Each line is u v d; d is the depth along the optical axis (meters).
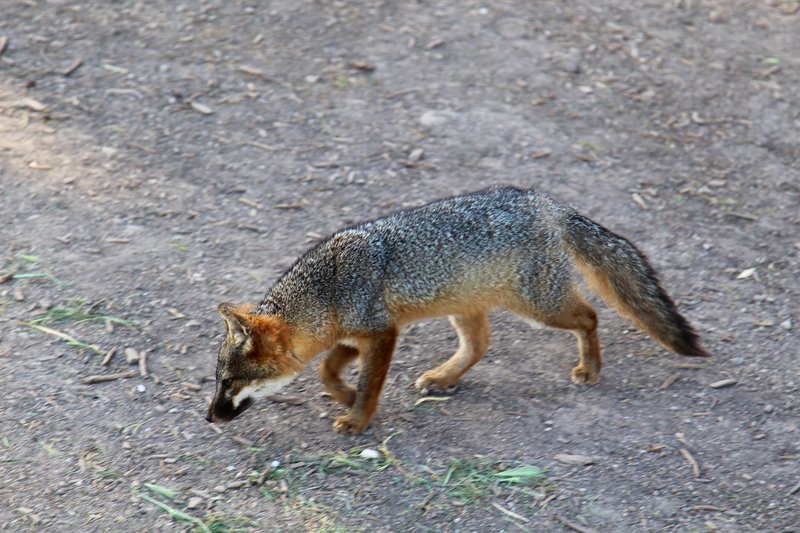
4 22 17.30
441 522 8.65
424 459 9.45
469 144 15.17
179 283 11.93
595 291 11.11
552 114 16.06
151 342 10.94
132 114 15.38
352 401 10.16
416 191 14.00
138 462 9.27
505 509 8.80
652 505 8.84
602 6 19.41
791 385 10.49
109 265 12.18
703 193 14.27
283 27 17.98
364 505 8.84
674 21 19.03
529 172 14.55
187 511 8.70
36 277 11.87
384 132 15.36
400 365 11.01
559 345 11.33
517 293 10.34
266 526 8.55
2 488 8.84
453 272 10.08
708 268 12.61
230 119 15.43
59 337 10.91
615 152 15.19
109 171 14.07
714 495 8.95
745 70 17.56
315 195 13.85
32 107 15.28
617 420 9.98
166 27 17.69
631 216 13.66
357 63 17.06
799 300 11.96
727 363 10.88
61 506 8.69
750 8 19.61
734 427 9.87
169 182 13.94
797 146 15.56
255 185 14.00
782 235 13.33
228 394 9.54
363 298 9.84
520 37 18.14
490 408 10.20
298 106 15.89
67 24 17.45
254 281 12.03
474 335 10.54
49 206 13.23
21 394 10.02
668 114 16.23
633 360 11.03
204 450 9.49
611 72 17.30
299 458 9.45
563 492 8.99
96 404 9.98
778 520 8.65
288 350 9.70
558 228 10.48
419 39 17.89
